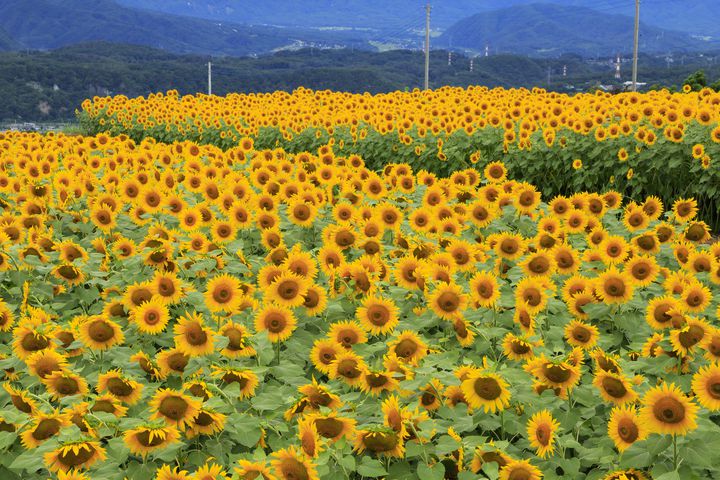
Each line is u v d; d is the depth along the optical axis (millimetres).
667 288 6270
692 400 4570
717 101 16125
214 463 3992
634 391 4488
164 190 9164
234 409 4211
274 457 3768
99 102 30406
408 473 3949
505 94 24406
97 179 9773
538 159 14953
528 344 4855
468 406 4387
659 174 13758
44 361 4453
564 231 8062
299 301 5242
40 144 13664
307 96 26031
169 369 4648
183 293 5535
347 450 3816
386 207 7273
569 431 4457
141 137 26828
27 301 5992
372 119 18297
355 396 4180
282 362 5004
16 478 3906
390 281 6352
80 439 3578
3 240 6324
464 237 7676
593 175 14398
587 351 5371
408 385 4234
